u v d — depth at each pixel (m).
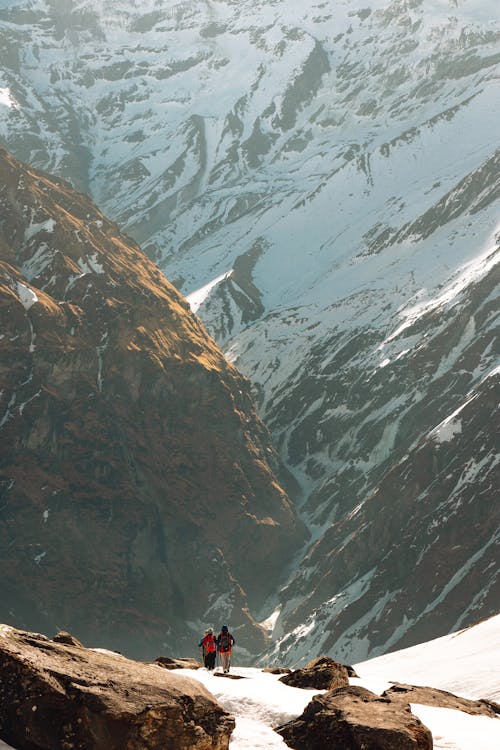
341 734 21.59
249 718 24.14
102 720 18.14
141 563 167.00
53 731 18.19
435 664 60.06
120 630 157.62
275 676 32.12
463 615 132.50
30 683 18.41
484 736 24.39
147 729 18.47
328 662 31.81
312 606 160.12
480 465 154.12
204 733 19.20
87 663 19.86
